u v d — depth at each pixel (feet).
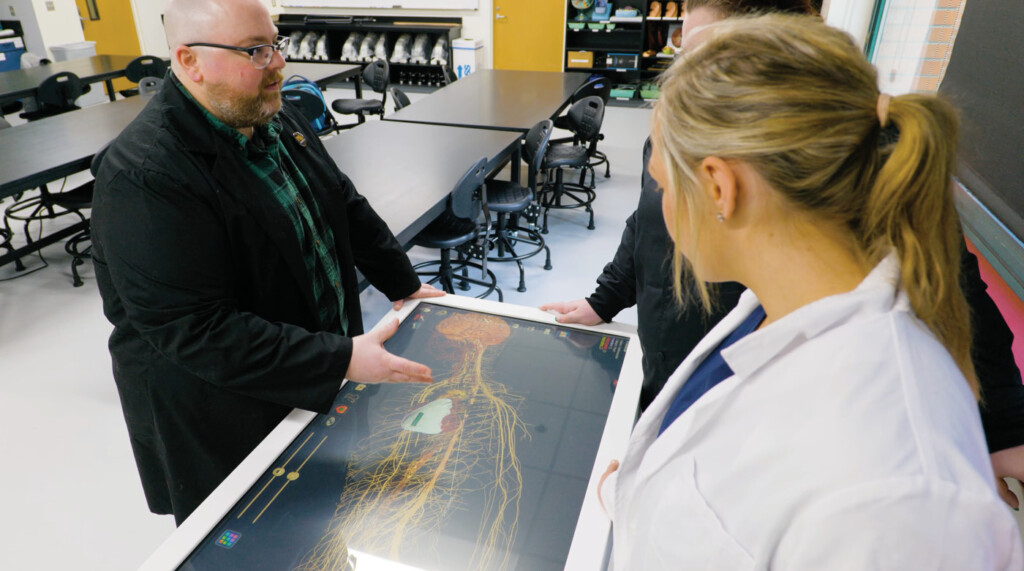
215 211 4.16
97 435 8.32
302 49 29.91
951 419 1.52
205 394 4.62
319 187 5.13
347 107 18.86
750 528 1.70
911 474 1.41
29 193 16.52
